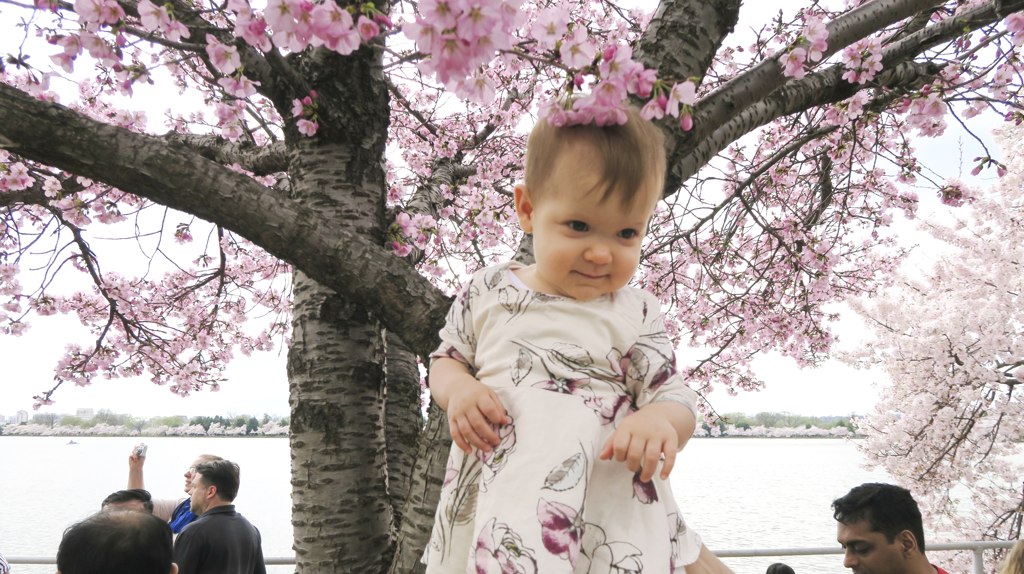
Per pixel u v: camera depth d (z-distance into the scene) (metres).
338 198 2.18
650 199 1.03
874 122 4.45
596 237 1.01
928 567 2.39
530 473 0.94
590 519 0.96
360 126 2.22
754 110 2.62
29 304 5.96
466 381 1.07
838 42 2.49
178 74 4.73
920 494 9.16
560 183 1.01
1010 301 8.29
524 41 2.14
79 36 1.89
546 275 1.06
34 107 1.47
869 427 9.79
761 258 6.03
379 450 2.12
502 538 0.91
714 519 18.31
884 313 9.52
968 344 8.27
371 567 1.99
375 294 1.66
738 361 7.13
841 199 5.83
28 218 5.64
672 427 0.96
